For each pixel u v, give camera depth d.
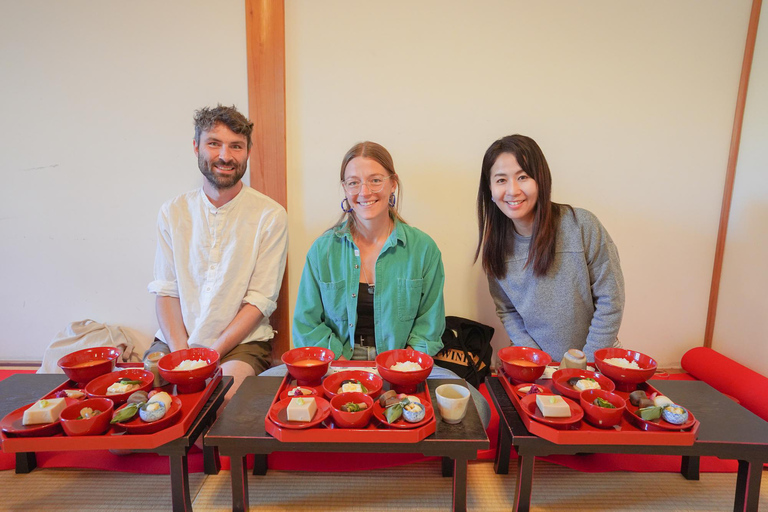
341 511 1.20
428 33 2.00
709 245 2.20
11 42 2.01
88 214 2.16
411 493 1.27
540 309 1.71
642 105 2.06
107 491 1.27
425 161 2.10
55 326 2.27
